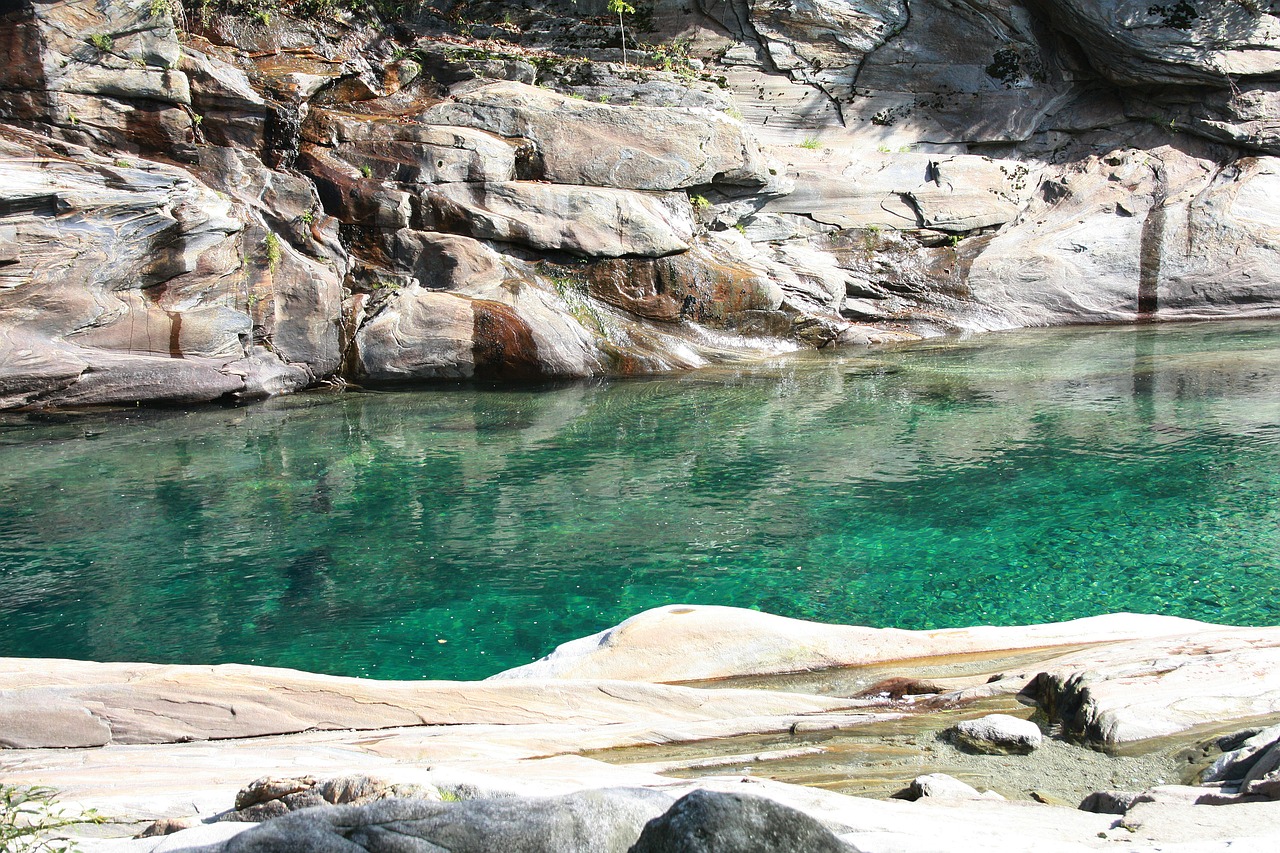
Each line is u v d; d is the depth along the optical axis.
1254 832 3.07
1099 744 4.51
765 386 14.67
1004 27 21.70
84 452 11.41
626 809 2.66
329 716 5.58
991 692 5.25
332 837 2.49
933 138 21.69
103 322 13.73
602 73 18.83
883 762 4.56
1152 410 12.17
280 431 12.39
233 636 7.03
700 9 21.38
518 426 12.57
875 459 10.70
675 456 11.06
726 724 5.15
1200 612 6.91
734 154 18.59
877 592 7.46
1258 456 10.19
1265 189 19.91
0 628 7.14
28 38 14.35
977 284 19.80
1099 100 21.89
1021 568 7.79
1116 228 20.20
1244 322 18.81
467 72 18.20
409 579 7.96
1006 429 11.63
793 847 2.38
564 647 6.34
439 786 3.80
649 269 17.39
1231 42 20.50
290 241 15.97
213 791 4.34
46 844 3.27
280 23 17.41
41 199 13.32
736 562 8.12
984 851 2.92
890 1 21.34
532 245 16.95
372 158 16.61
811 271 18.98
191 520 9.25
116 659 6.69
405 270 16.45
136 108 15.29
